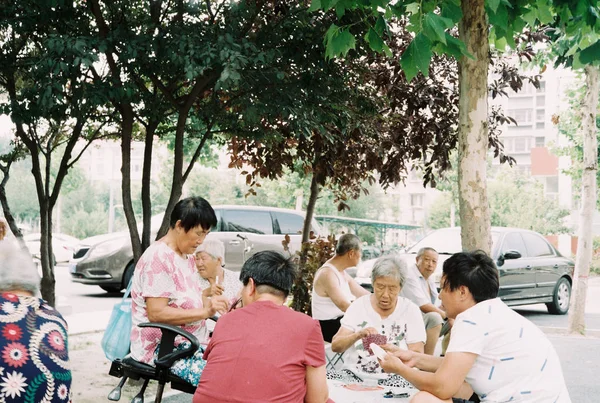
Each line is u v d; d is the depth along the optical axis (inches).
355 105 343.9
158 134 391.5
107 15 294.5
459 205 241.6
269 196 1749.5
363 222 1213.7
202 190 2143.2
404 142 437.4
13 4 269.9
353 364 197.5
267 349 128.3
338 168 429.4
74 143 350.3
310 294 377.7
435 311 264.7
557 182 2608.3
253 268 138.3
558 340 432.1
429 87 408.8
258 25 307.9
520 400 136.4
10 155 360.2
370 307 203.9
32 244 896.3
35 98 250.4
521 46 423.2
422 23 182.5
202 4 303.3
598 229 1480.1
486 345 138.9
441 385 138.9
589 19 210.7
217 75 284.2
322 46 288.2
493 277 143.3
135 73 279.1
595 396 287.6
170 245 182.9
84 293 639.1
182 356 167.9
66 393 110.1
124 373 175.5
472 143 237.1
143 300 177.9
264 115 299.9
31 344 107.8
